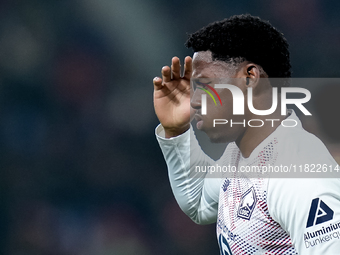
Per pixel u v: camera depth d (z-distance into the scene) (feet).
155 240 70.38
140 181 75.00
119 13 80.79
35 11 79.00
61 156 75.05
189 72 18.93
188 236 69.51
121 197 74.08
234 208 16.11
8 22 78.38
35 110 76.59
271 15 83.82
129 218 72.28
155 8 82.02
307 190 13.57
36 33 79.00
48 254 68.59
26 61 77.97
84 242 69.82
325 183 13.67
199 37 16.67
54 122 76.69
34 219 70.74
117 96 79.10
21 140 74.74
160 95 19.39
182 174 21.04
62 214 71.82
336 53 83.10
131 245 69.92
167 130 20.10
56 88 77.77
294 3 83.35
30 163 74.28
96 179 74.59
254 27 15.89
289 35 83.76
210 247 68.80
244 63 16.06
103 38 80.69
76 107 77.36
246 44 15.76
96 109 77.87
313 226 13.35
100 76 79.87
